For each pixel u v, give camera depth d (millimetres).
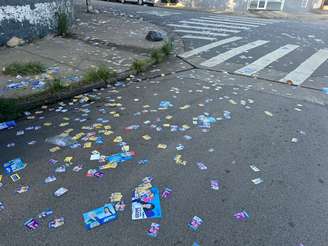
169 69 7141
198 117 4754
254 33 11766
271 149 3984
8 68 5988
